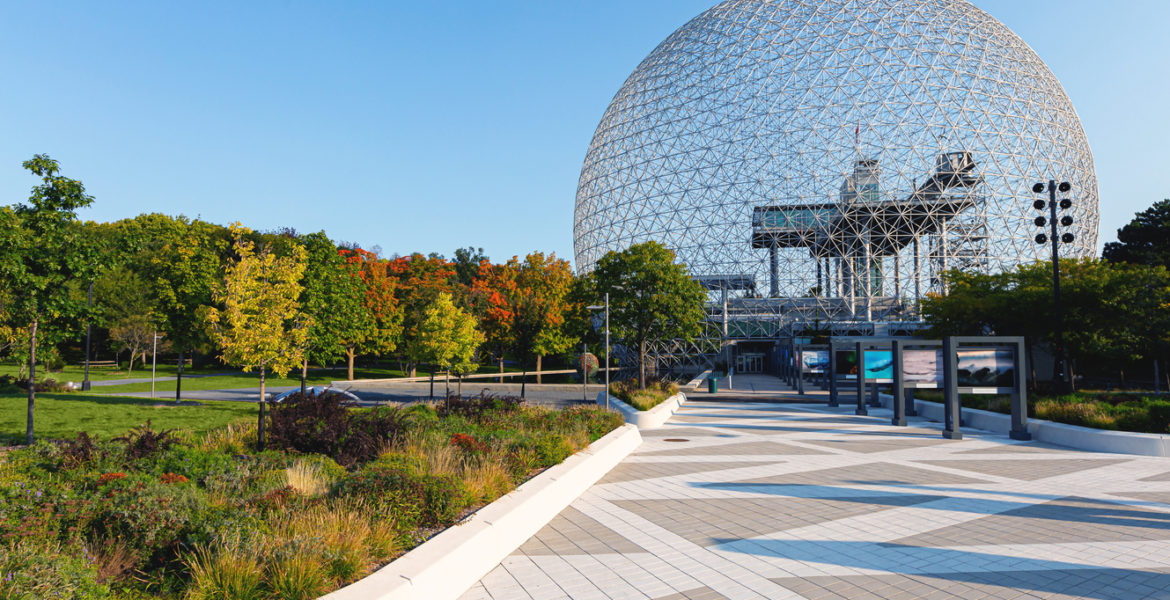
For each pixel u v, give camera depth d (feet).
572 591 23.77
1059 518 35.12
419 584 20.80
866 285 185.26
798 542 30.53
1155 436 56.54
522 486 35.91
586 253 246.06
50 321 55.26
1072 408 68.33
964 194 177.78
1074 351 110.63
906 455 58.23
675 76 216.95
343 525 25.49
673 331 129.08
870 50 187.21
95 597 18.22
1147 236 172.65
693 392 137.90
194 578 20.36
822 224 183.42
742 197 192.03
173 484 31.96
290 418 50.75
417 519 28.19
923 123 179.42
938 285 180.96
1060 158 195.00
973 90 182.60
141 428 47.93
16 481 31.91
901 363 81.56
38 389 110.63
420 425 55.88
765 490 42.98
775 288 191.31
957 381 69.21
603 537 31.45
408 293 205.57
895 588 24.08
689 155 203.51
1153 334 107.24
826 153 181.88
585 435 55.47
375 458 45.03
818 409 104.73
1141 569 26.32
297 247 54.75
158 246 205.05
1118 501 39.29
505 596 23.26
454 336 112.98
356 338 174.91
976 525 33.65
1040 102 193.67
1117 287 104.12
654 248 128.47
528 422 65.77
